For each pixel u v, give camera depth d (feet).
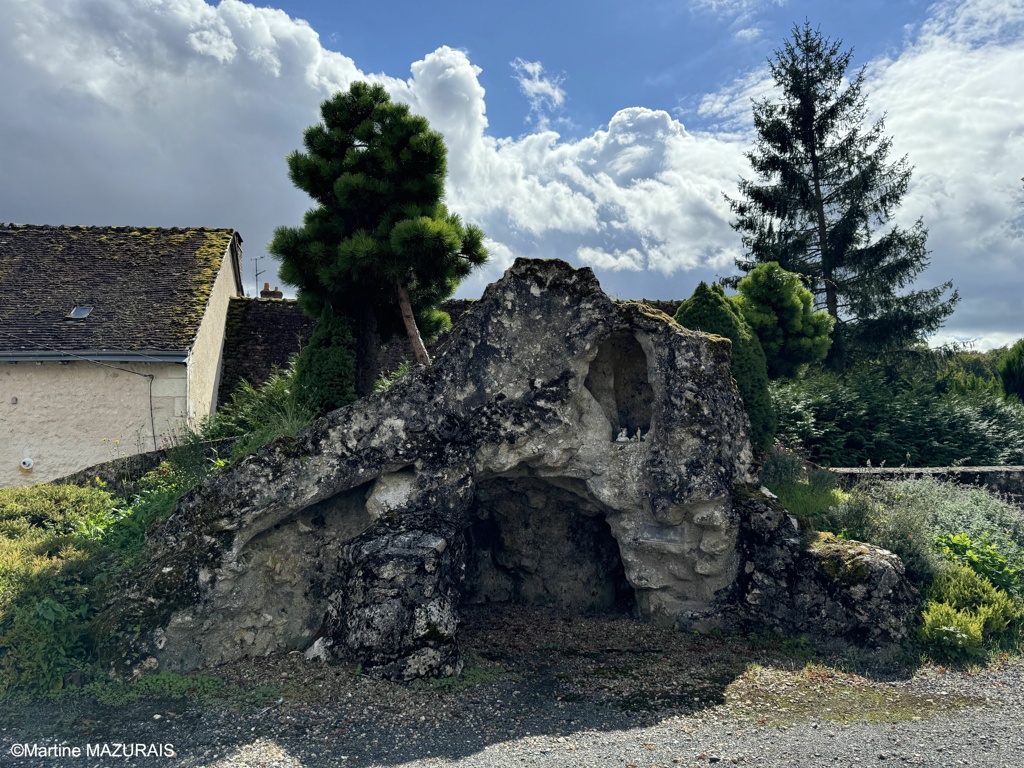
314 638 25.85
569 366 28.09
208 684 22.81
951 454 49.62
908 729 20.25
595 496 28.99
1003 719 20.85
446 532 25.67
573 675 24.57
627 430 31.01
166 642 23.67
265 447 25.73
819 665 25.26
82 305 49.49
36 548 26.81
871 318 72.54
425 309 42.14
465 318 28.04
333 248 37.42
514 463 27.73
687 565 28.43
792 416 48.29
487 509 32.19
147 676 22.89
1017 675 24.41
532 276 28.09
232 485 25.20
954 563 30.32
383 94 39.68
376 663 23.54
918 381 65.00
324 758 18.97
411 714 21.47
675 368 28.35
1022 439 53.31
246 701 21.97
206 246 57.72
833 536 28.71
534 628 29.25
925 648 26.00
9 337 45.91
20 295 49.88
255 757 18.92
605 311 28.25
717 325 38.17
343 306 39.32
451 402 27.20
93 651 23.17
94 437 45.62
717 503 27.78
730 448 28.78
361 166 38.50
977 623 26.30
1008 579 29.94
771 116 77.87
